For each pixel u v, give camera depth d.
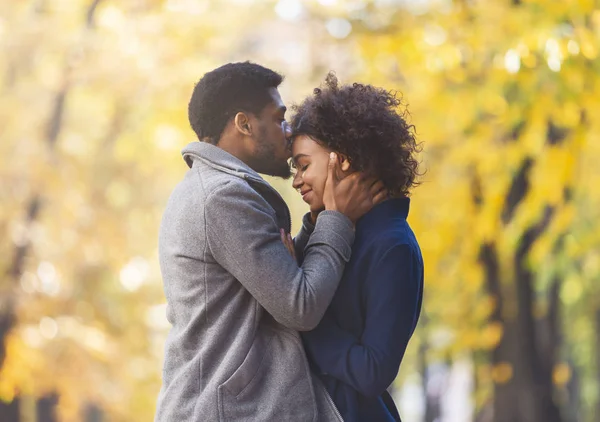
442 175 14.38
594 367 31.41
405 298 3.77
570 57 9.84
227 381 3.58
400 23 11.48
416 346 26.08
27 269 15.70
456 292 18.41
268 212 3.78
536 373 16.11
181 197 3.84
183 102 14.94
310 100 3.95
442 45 10.66
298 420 3.61
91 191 16.66
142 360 18.16
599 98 10.30
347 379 3.70
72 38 15.38
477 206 14.37
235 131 4.00
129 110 15.85
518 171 13.48
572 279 21.91
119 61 15.09
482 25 10.48
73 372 16.23
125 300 17.95
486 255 16.17
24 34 15.38
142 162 16.91
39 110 15.93
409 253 3.83
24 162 15.44
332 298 3.81
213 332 3.67
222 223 3.67
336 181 3.85
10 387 15.78
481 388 18.92
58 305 16.03
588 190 14.55
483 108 11.16
